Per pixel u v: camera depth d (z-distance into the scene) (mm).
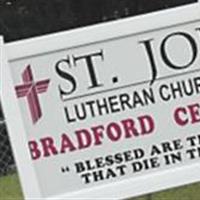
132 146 11422
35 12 31469
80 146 11367
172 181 11492
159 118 11453
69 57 11320
